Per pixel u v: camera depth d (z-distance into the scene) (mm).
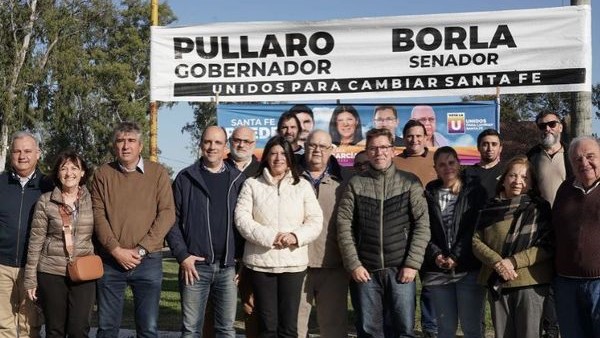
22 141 6246
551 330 6832
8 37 31531
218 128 6160
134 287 5984
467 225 5898
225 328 6062
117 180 6008
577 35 7996
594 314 5246
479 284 5859
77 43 34031
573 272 5340
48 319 5910
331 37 8477
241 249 6148
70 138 36469
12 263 6297
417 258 5770
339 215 6004
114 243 5836
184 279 5980
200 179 6074
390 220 5852
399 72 8383
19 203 6289
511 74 8164
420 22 8320
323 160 6320
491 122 8727
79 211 5930
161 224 5934
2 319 6363
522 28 8125
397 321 5844
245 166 6648
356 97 8453
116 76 39438
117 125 6082
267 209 5887
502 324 5617
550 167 6938
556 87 8047
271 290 5891
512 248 5555
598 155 5293
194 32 8656
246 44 8602
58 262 5875
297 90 8539
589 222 5281
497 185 5867
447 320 5930
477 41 8227
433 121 8852
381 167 5934
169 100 8695
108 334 5969
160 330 8492
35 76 31438
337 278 6270
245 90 8617
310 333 8297
